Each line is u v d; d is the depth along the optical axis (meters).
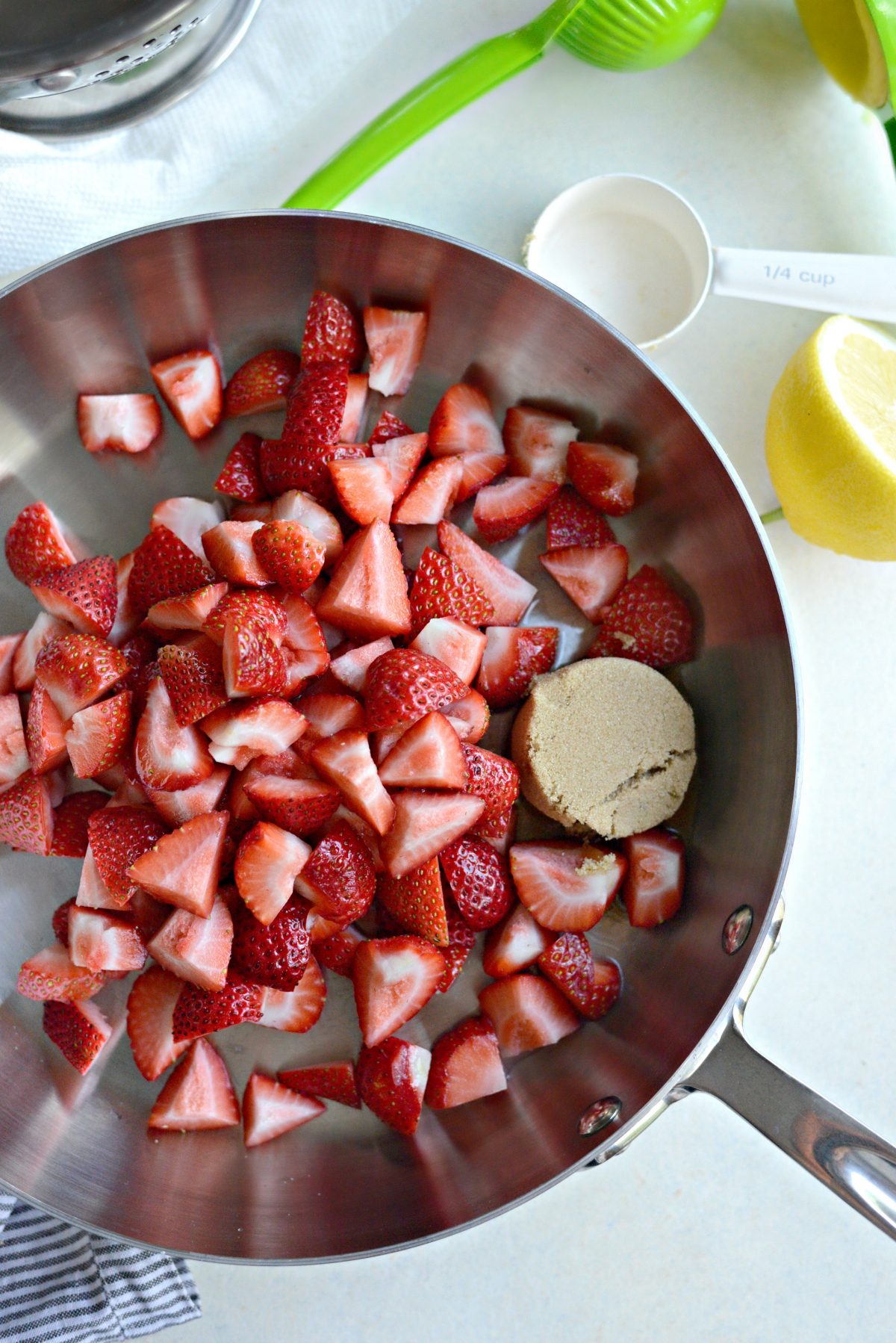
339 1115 0.52
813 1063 0.54
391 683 0.49
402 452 0.52
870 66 0.52
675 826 0.52
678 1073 0.47
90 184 0.53
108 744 0.50
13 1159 0.50
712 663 0.52
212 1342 0.54
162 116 0.53
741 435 0.54
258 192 0.55
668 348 0.54
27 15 0.48
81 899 0.50
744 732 0.51
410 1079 0.51
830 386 0.49
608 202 0.53
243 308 0.52
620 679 0.51
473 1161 0.52
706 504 0.50
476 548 0.52
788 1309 0.54
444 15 0.54
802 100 0.54
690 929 0.51
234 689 0.49
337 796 0.50
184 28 0.50
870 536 0.50
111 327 0.51
